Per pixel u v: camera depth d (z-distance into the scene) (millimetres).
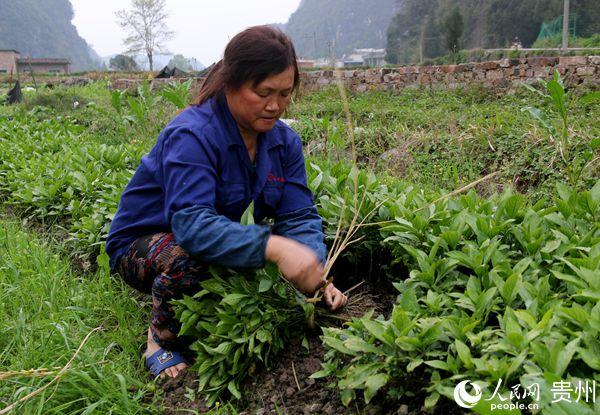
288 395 2104
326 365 1978
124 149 5176
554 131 4723
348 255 2768
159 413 2158
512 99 10156
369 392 1694
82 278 3094
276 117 2104
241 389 2207
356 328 1964
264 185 2299
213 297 2258
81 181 4012
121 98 7898
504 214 2561
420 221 2484
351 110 9242
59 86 21078
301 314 2312
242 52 1989
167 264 2184
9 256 3371
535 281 2037
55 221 3963
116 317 2773
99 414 2090
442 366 1653
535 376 1479
